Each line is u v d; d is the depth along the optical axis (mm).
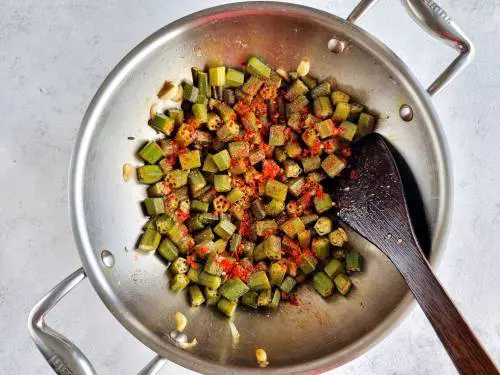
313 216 433
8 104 467
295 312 431
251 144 441
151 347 388
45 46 468
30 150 466
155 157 423
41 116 467
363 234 403
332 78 423
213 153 442
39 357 458
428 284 363
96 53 469
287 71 430
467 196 474
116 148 403
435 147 377
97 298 460
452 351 344
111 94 382
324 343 411
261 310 435
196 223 436
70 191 375
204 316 428
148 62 393
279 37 412
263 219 444
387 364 463
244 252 441
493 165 475
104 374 456
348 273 431
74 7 469
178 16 472
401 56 475
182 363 385
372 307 407
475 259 471
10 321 458
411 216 403
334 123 429
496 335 467
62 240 463
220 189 434
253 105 440
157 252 429
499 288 469
